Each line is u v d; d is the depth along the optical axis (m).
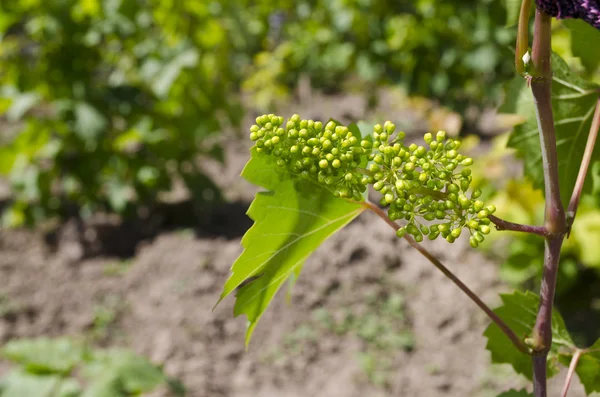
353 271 5.20
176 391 3.06
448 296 4.88
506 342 1.49
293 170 1.17
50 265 5.50
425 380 4.19
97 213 6.12
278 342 4.62
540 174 1.59
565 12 0.97
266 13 9.30
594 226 4.04
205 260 5.38
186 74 5.86
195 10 6.10
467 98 7.29
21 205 5.88
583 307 4.70
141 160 5.84
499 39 6.40
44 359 2.98
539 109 1.07
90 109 5.41
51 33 5.40
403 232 1.06
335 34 7.81
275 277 1.31
